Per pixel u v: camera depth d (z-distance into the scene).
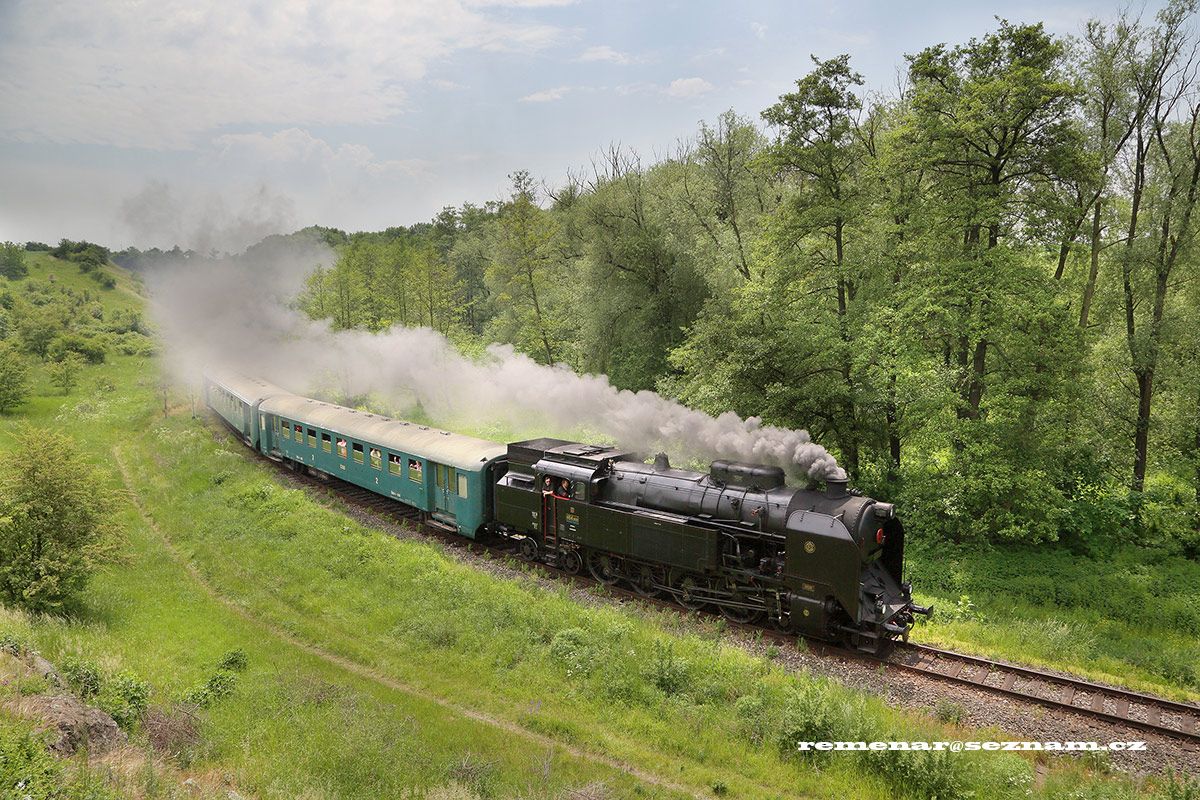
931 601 17.08
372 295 46.84
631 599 15.95
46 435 15.91
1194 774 9.70
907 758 9.48
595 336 34.44
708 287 32.16
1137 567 19.39
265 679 12.12
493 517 19.39
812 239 24.22
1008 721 11.08
